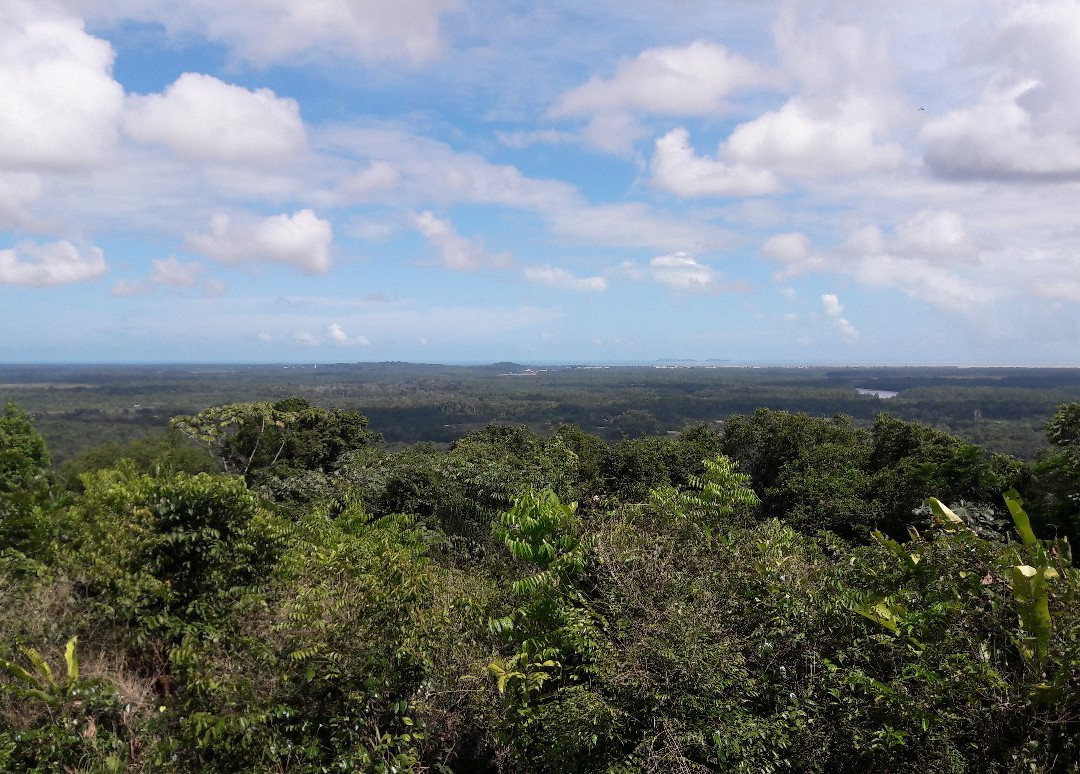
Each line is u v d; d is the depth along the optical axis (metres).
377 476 11.98
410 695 4.23
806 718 3.45
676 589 4.31
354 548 5.09
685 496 5.71
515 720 4.19
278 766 3.80
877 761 3.36
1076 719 3.08
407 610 4.50
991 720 3.26
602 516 5.39
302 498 13.22
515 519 5.44
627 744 3.66
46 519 6.27
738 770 3.22
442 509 11.45
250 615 4.94
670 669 3.65
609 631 4.24
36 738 3.62
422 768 4.16
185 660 4.28
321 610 4.29
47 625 4.54
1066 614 3.34
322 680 4.10
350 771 3.76
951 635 3.54
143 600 4.95
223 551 5.63
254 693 3.97
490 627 4.72
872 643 3.86
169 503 5.59
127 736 3.99
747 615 4.14
